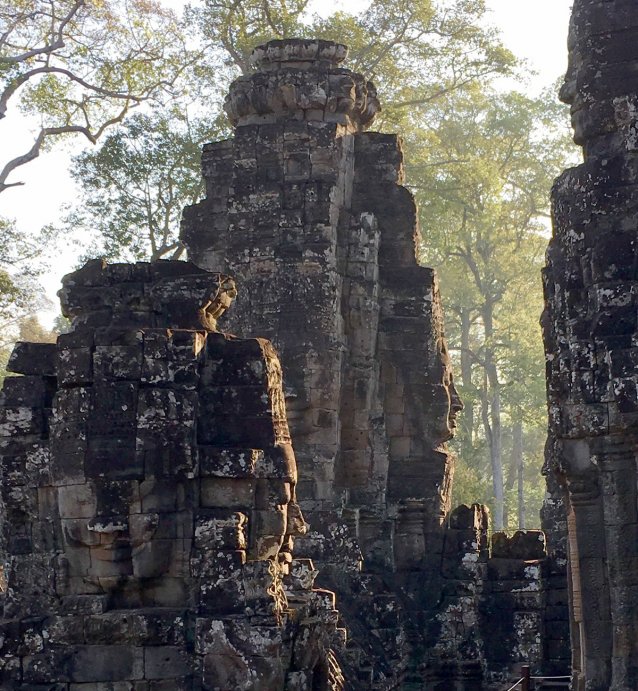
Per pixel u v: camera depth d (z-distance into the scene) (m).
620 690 15.84
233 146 25.12
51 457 15.40
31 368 15.89
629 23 17.28
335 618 17.56
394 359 25.00
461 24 41.28
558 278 17.12
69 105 37.53
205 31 39.03
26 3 36.75
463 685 23.48
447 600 23.84
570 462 16.42
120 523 15.09
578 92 17.47
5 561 15.62
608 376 16.20
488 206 45.12
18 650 15.14
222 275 16.14
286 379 23.88
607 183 17.03
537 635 23.75
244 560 15.09
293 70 25.16
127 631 14.97
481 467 56.44
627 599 16.02
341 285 24.73
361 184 25.41
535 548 24.34
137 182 38.94
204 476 15.31
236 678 14.74
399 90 41.72
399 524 24.52
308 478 23.70
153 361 15.35
